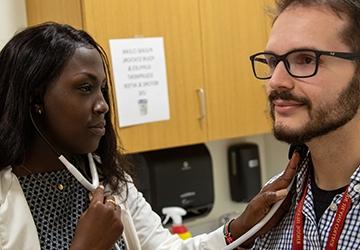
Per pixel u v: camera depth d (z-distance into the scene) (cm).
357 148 96
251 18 242
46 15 216
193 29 225
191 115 226
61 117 122
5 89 124
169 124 219
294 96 93
